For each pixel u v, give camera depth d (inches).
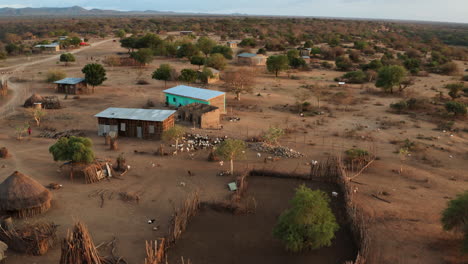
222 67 4266.7
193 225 1119.6
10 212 1133.1
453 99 2977.4
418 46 7317.9
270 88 3440.0
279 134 1839.3
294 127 2203.5
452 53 6323.8
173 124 2078.0
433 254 972.6
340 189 1373.0
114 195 1304.1
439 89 3469.5
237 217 1173.7
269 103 2842.0
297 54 5182.1
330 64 4970.5
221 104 2508.6
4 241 973.8
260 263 939.3
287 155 1708.9
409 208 1224.8
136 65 4724.4
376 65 4443.9
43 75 3914.9
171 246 1004.6
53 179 1419.8
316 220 954.1
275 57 4025.6
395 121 2333.9
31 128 2117.4
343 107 2723.9
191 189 1364.4
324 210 964.6
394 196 1314.0
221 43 7381.9
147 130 1947.6
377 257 954.7
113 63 4650.6
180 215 1070.4
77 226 848.3
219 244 1021.8
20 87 3294.8
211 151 1686.8
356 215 1082.7
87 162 1444.4
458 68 4645.7
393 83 3149.6
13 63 4822.8
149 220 1134.4
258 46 7170.3
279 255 974.4
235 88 2992.1
